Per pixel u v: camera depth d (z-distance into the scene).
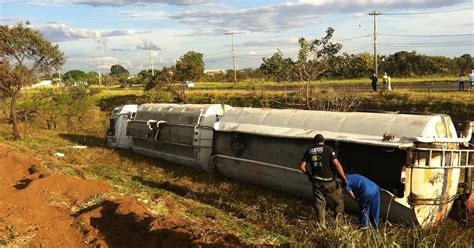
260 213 10.38
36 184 10.98
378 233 7.23
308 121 11.74
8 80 24.69
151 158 19.22
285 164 11.68
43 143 24.09
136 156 19.88
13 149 19.05
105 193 11.26
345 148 10.01
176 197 12.00
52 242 8.05
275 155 12.01
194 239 7.56
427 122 9.23
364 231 7.70
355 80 54.47
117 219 8.94
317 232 7.63
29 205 9.75
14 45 24.31
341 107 21.80
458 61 67.06
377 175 9.34
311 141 10.95
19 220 8.90
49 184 11.14
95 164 18.05
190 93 39.72
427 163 9.16
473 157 9.83
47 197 10.62
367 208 8.81
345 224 7.97
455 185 9.65
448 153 9.34
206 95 37.41
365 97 27.58
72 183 11.48
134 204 9.51
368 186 8.79
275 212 10.01
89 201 10.62
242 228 9.18
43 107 32.03
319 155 8.88
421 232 8.23
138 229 8.41
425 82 44.47
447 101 23.81
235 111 14.73
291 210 10.58
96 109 39.69
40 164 15.02
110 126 23.12
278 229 9.10
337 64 24.59
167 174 15.72
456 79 47.38
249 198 11.99
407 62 64.00
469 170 9.81
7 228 8.48
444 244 7.91
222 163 14.29
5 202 9.92
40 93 33.78
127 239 8.06
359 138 9.90
